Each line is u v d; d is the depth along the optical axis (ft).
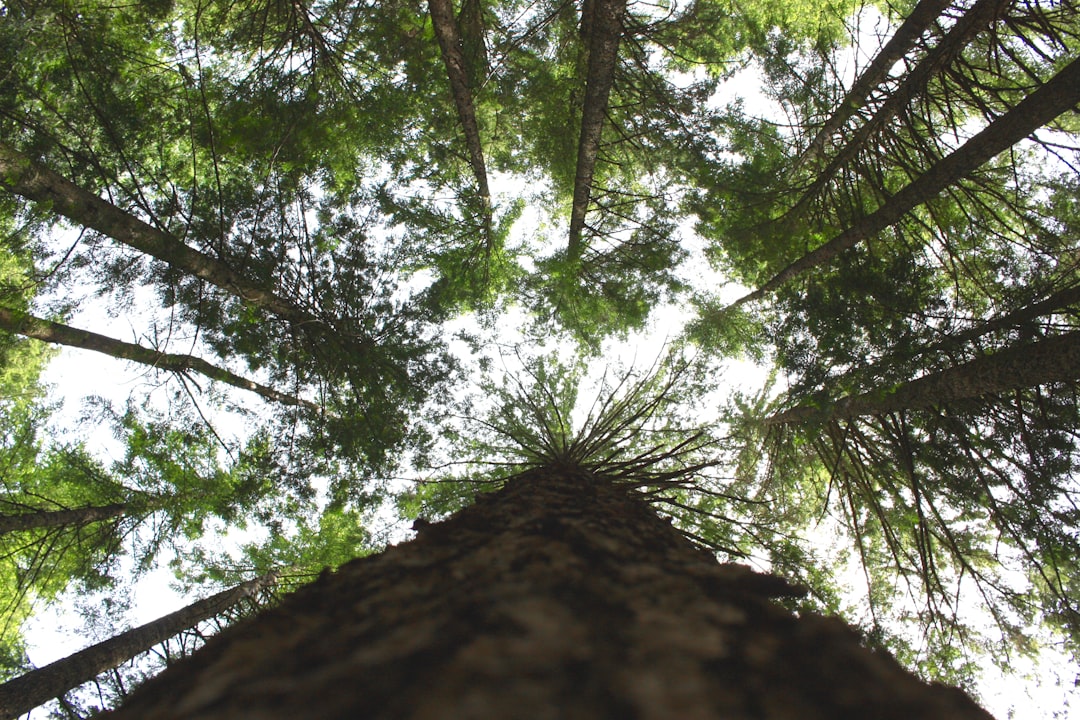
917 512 23.79
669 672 3.33
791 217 28.71
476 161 27.81
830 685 3.47
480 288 32.83
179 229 23.25
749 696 3.24
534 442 24.27
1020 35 20.44
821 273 27.81
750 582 5.61
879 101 24.41
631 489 17.79
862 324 21.47
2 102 20.27
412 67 28.32
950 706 3.40
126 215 19.98
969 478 22.99
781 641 4.00
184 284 23.59
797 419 25.34
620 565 6.04
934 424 23.16
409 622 4.17
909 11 30.09
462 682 3.06
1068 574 24.38
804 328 23.00
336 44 26.58
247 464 29.84
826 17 28.40
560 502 10.20
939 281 26.00
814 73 26.96
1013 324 19.63
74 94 22.17
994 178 25.36
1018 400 20.38
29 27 17.95
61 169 22.21
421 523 9.39
